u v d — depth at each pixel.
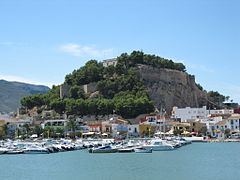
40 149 159.75
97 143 186.88
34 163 123.06
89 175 95.06
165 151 167.12
